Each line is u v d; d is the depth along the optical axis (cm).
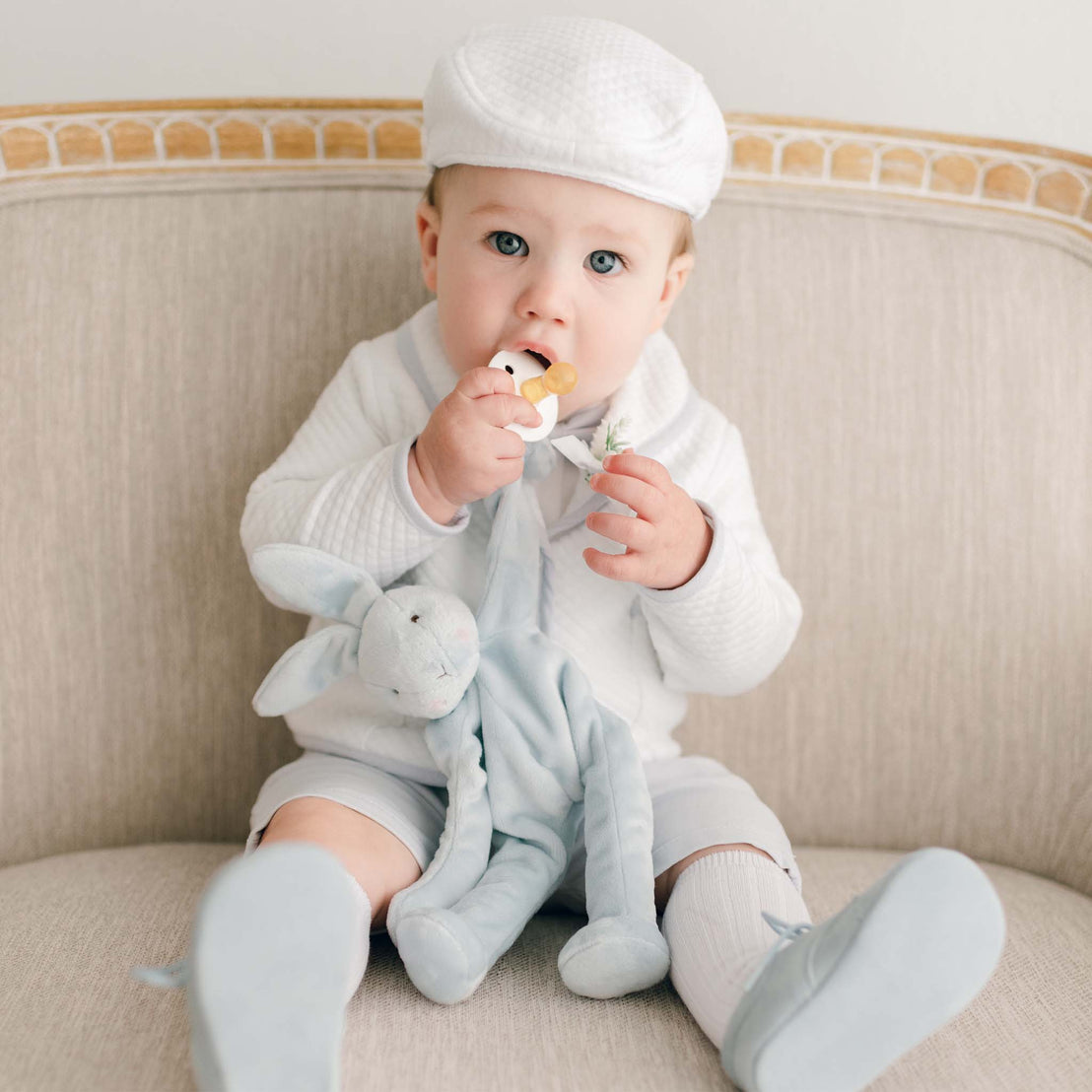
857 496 120
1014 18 134
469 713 92
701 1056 73
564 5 133
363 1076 68
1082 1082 72
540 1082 68
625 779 88
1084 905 99
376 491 93
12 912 89
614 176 91
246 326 118
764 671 103
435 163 99
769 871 85
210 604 115
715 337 121
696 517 93
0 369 113
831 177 124
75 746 112
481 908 81
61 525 113
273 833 85
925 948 65
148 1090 67
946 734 117
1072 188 121
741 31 134
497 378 90
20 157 116
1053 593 117
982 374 120
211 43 133
